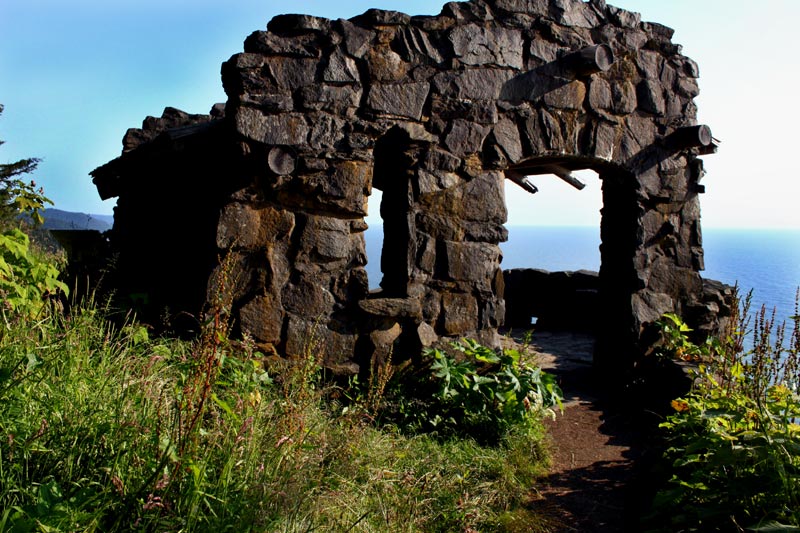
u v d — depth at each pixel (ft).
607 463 16.10
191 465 8.31
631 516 12.97
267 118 16.53
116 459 8.24
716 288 23.99
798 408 10.75
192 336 16.74
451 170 18.54
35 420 8.93
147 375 10.47
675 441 14.40
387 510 11.29
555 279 33.76
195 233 20.63
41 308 12.12
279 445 10.03
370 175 17.53
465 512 12.09
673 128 22.35
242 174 16.94
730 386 12.86
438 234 18.45
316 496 10.28
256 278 16.72
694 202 22.95
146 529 8.07
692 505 10.72
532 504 13.56
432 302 18.42
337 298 17.51
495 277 19.27
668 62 22.30
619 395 21.62
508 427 16.37
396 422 16.35
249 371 13.74
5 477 8.02
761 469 10.18
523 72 19.47
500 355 18.89
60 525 7.30
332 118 17.15
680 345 21.49
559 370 24.62
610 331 22.81
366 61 17.43
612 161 21.29
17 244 11.51
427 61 18.19
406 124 17.92
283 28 16.83
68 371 10.20
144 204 23.61
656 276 22.38
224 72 16.98
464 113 18.61
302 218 17.16
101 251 23.91
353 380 17.06
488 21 18.93
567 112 20.31
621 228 22.63
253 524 8.72
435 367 16.76
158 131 25.58
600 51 19.29
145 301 17.88
